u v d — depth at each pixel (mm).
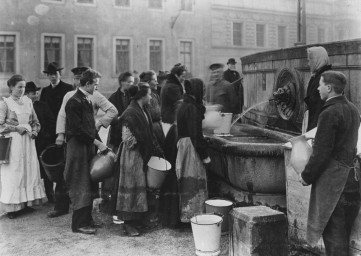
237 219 3246
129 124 3943
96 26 11664
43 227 4301
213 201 4098
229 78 6285
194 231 3455
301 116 4457
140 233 4078
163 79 5961
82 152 4047
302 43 5184
